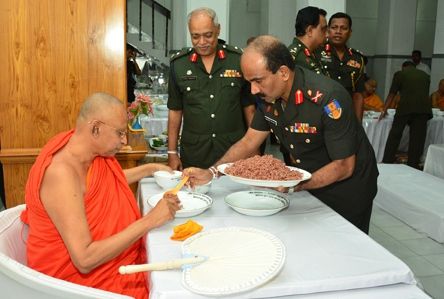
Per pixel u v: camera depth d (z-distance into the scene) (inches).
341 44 134.3
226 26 246.1
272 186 55.2
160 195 65.7
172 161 102.9
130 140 96.4
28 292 42.4
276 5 302.8
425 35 393.7
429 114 199.3
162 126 168.7
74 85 80.0
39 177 48.2
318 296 41.9
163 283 41.2
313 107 63.7
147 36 313.4
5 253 50.6
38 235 49.8
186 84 97.3
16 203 81.9
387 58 329.1
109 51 79.8
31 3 76.5
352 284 42.6
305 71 65.2
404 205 133.8
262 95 62.6
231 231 51.6
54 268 49.8
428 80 197.9
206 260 44.8
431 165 159.9
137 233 49.1
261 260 44.7
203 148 98.6
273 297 41.2
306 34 108.9
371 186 73.8
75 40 78.7
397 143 202.5
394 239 123.6
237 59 98.2
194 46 94.0
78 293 42.5
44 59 78.5
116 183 54.9
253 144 77.0
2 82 78.0
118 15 78.9
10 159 79.2
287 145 71.1
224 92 97.0
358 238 52.2
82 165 51.2
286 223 56.9
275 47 59.4
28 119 79.9
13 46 77.3
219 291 39.4
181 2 283.0
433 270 105.4
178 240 51.3
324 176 62.7
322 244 50.3
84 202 50.1
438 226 120.7
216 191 71.1
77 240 46.5
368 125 201.2
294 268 44.5
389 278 43.4
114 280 51.4
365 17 377.4
